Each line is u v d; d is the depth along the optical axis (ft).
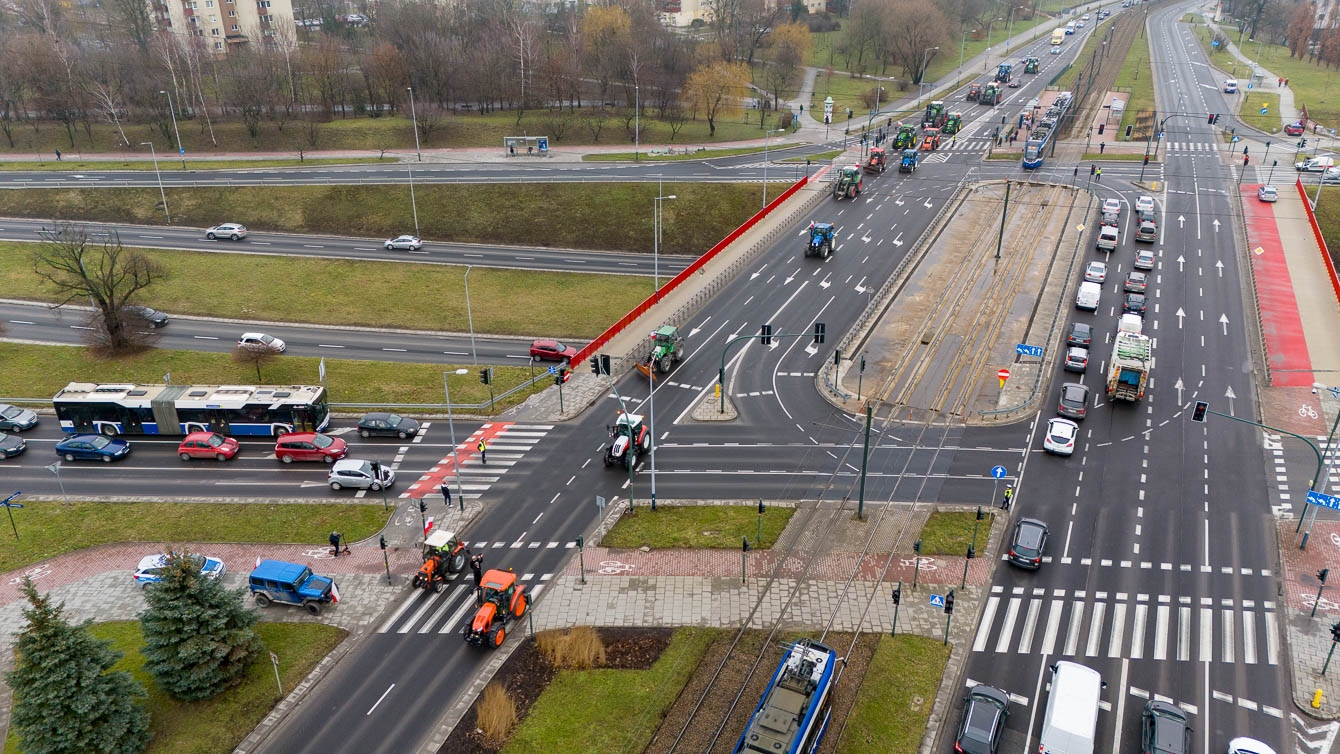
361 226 389.60
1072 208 369.71
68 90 472.44
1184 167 418.10
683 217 384.27
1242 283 299.17
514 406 242.17
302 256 357.41
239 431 230.07
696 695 142.61
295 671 149.18
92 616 164.86
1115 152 447.01
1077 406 220.43
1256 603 162.40
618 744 133.39
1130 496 193.57
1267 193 364.99
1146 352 229.04
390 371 264.52
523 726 137.18
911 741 133.80
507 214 390.63
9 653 156.04
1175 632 155.43
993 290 298.15
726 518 189.78
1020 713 138.92
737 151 467.93
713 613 161.58
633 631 157.48
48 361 273.54
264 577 162.20
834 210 378.32
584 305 312.09
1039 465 205.46
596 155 461.37
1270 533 181.16
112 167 443.32
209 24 605.73
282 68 513.45
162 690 144.77
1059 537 180.55
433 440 225.97
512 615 159.43
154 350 280.10
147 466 218.38
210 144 476.54
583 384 252.62
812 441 219.61
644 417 232.94
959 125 495.82
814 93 599.57
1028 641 153.69
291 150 472.03
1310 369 246.27
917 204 382.42
